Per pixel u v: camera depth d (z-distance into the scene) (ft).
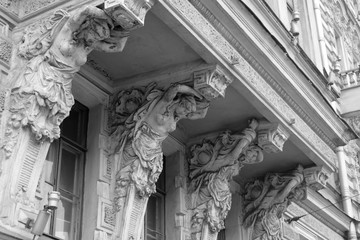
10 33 21.39
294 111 30.71
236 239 33.32
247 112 28.27
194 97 24.50
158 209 28.73
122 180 23.70
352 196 51.75
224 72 24.38
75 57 20.33
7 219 17.93
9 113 19.61
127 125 24.36
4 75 20.39
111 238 23.07
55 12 20.38
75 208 23.50
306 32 51.60
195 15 22.76
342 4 67.36
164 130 24.54
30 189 19.02
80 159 24.48
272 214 34.04
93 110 25.34
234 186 34.04
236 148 28.60
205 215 28.58
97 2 19.99
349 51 67.31
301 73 30.12
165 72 24.67
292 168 33.99
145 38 22.90
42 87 19.43
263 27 26.37
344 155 54.13
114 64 24.66
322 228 45.83
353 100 54.03
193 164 29.68
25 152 19.03
